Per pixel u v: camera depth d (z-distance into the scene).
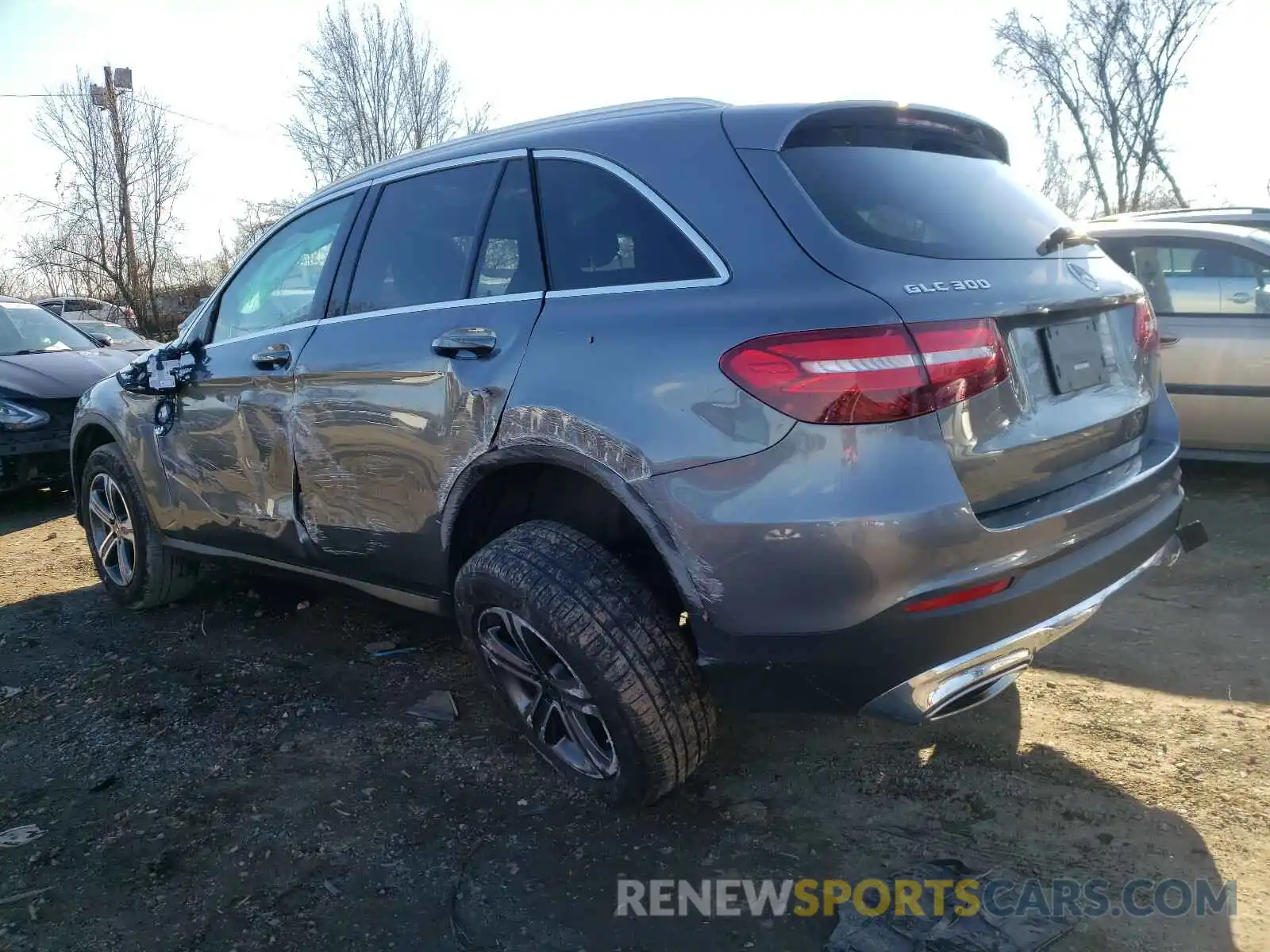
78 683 3.62
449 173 3.06
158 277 29.41
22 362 7.05
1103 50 21.17
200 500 3.81
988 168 2.82
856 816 2.62
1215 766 2.77
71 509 6.88
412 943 2.19
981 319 2.18
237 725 3.24
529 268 2.70
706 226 2.37
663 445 2.24
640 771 2.43
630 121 2.65
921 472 2.05
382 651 3.85
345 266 3.28
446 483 2.76
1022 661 2.32
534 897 2.33
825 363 2.06
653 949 2.14
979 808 2.62
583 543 2.52
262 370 3.41
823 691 2.24
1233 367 5.30
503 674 2.77
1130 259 5.65
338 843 2.57
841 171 2.43
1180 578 4.31
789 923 2.21
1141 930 2.14
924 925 2.18
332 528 3.22
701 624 2.27
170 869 2.48
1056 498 2.34
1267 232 5.95
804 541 2.07
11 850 2.57
